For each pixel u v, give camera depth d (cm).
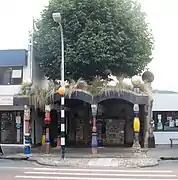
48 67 3048
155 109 3459
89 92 2545
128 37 2930
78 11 2866
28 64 3077
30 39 3095
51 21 3005
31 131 3075
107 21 2877
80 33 2848
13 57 3072
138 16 3075
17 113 3169
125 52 2891
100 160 2178
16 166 1956
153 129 3319
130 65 2925
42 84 3356
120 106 3438
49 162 2086
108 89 2516
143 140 3092
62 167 1917
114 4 2923
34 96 2630
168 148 3017
